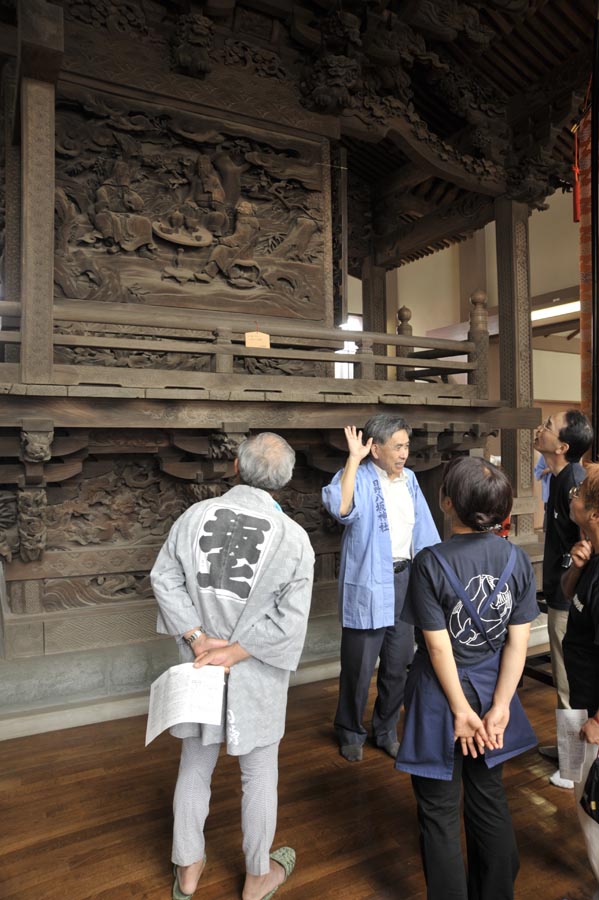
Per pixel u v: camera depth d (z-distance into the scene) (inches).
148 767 106.8
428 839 64.2
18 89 122.2
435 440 163.6
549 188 235.8
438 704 63.7
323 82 180.1
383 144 284.2
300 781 102.8
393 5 192.7
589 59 204.8
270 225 185.9
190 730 69.2
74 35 153.1
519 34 206.4
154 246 167.0
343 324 226.5
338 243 226.2
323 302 192.2
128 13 159.5
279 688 71.6
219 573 69.6
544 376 447.2
